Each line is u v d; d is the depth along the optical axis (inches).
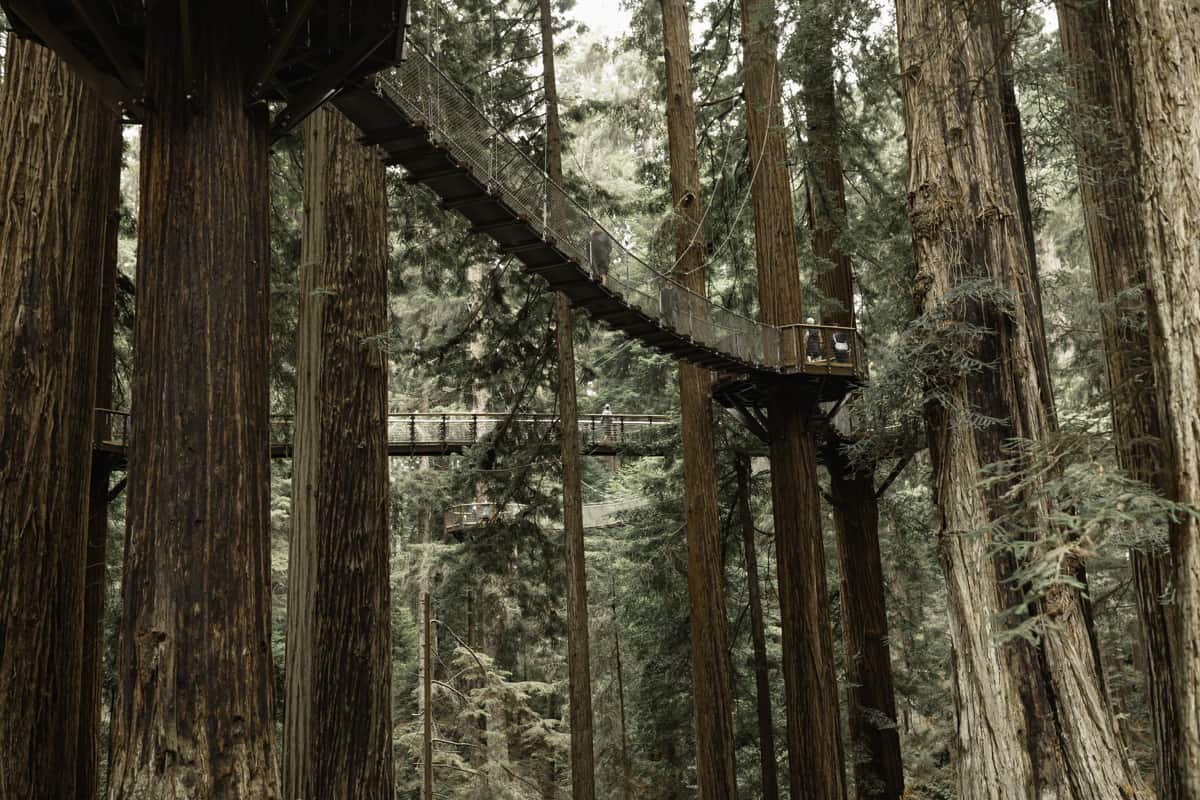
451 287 533.0
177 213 157.6
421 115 240.7
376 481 288.8
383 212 306.7
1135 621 461.4
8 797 206.1
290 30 161.5
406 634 759.1
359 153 301.4
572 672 462.6
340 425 285.9
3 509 215.8
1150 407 221.1
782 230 450.9
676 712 591.2
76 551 230.2
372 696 275.4
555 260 316.2
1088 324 339.3
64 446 227.1
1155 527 152.0
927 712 624.4
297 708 270.1
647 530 597.3
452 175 265.3
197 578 146.6
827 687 414.3
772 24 425.7
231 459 152.9
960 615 202.7
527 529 541.0
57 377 227.0
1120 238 261.6
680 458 570.3
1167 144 138.6
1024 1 191.9
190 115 160.9
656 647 596.7
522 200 294.5
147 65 162.1
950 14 223.1
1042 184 364.5
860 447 362.6
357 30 182.7
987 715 193.5
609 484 821.2
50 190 230.8
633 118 543.2
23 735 210.5
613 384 879.1
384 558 287.1
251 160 167.6
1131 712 462.9
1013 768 187.8
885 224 481.1
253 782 144.9
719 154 554.6
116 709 144.2
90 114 240.7
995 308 211.9
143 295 157.2
